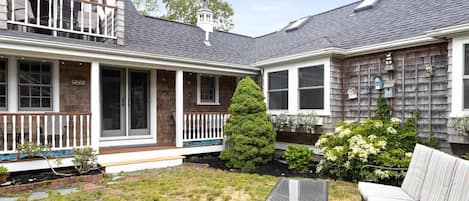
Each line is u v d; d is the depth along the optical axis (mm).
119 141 8000
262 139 7207
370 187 3973
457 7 6105
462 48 4996
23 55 5770
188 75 9312
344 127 6195
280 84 8398
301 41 9070
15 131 5715
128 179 5789
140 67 7992
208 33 11094
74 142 6207
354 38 7270
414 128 5898
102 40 7406
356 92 6977
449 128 5176
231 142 7477
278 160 8391
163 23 10109
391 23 7062
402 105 6184
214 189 5074
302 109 7695
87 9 7379
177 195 4707
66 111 7051
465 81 4984
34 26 6148
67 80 7086
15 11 6473
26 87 6539
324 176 6328
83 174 5902
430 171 3410
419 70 5930
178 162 7395
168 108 8906
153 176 6039
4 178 5160
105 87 7832
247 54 10773
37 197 4566
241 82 7781
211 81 9945
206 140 8352
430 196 3205
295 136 8266
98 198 4500
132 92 8328
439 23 5844
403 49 6195
